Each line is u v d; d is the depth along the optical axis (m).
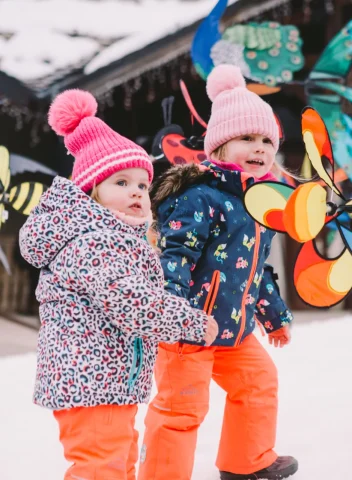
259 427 2.31
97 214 1.84
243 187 2.25
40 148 7.30
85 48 7.27
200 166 2.25
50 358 1.82
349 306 8.34
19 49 7.19
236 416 2.33
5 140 7.30
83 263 1.78
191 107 4.04
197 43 6.16
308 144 2.14
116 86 6.87
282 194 2.09
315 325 6.32
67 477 1.79
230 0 6.66
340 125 6.41
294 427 2.97
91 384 1.78
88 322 1.81
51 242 1.84
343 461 2.49
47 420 3.27
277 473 2.31
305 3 7.36
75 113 2.07
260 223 2.08
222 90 2.60
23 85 6.51
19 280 8.05
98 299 1.77
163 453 2.13
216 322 2.01
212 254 2.22
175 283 2.08
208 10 6.78
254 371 2.32
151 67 6.80
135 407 1.90
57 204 1.87
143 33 6.90
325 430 2.89
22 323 7.31
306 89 6.65
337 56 6.55
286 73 6.68
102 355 1.80
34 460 2.67
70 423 1.82
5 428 3.15
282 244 8.39
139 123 7.29
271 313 2.49
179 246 2.13
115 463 1.80
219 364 2.35
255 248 2.30
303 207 2.06
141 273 1.83
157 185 2.26
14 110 6.69
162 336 1.80
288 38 6.70
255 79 6.60
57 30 7.66
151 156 3.42
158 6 7.90
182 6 7.78
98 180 1.96
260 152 2.43
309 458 2.55
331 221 2.17
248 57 6.54
